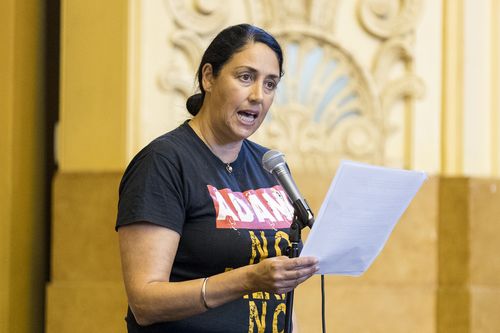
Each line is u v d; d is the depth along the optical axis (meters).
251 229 5.76
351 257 5.62
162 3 10.53
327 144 11.27
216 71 5.82
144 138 10.39
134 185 5.55
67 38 10.52
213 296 5.24
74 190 10.40
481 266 11.51
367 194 5.34
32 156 10.84
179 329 5.57
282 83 11.10
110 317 10.27
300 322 10.88
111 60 10.36
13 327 10.49
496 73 11.92
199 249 5.61
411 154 11.56
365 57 11.46
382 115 11.47
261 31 5.86
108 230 10.30
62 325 10.38
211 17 10.76
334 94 11.34
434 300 11.43
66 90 10.51
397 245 11.40
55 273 10.46
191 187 5.64
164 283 5.34
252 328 5.71
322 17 11.26
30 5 10.80
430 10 11.69
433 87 11.69
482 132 11.84
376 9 11.46
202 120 5.99
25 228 10.72
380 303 11.18
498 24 11.97
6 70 10.48
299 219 5.53
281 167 5.68
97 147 10.40
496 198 11.62
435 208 11.57
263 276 5.13
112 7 10.37
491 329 11.51
